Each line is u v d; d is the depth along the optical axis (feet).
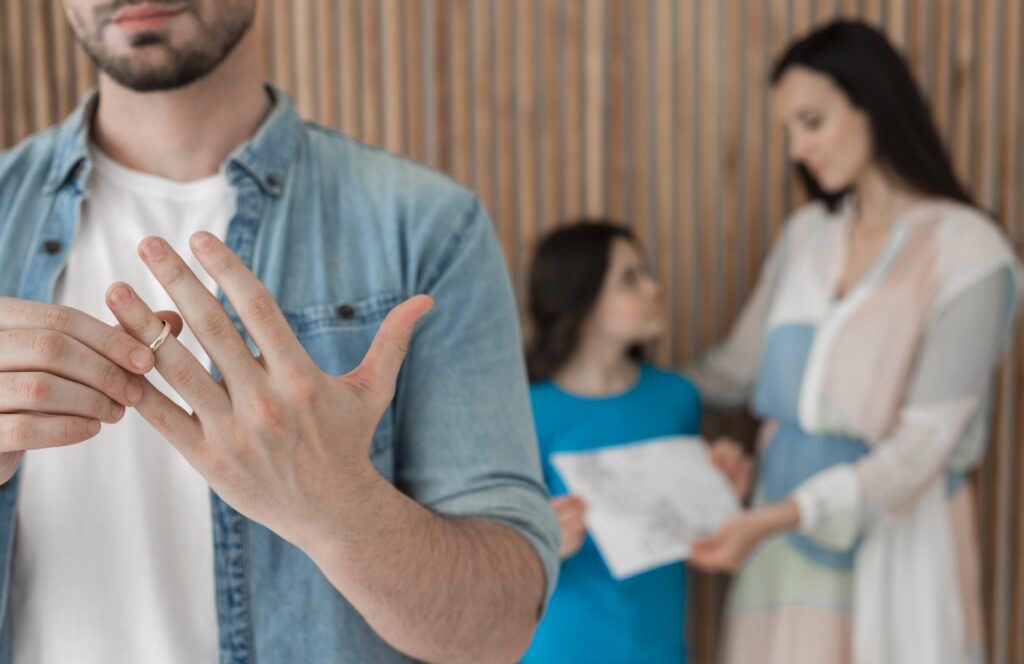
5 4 5.82
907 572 5.27
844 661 5.32
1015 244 6.02
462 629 2.22
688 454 5.57
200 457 1.88
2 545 2.30
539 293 5.69
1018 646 6.46
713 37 6.22
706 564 5.09
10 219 2.51
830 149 5.31
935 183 5.30
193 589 2.38
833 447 5.36
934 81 6.25
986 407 5.37
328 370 2.43
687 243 6.36
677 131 6.29
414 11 6.06
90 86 5.90
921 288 5.14
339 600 2.41
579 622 5.24
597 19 6.13
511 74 6.16
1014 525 6.44
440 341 2.46
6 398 1.81
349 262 2.52
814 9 6.24
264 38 6.04
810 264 5.66
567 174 6.24
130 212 2.52
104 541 2.37
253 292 1.83
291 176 2.56
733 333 6.19
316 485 1.93
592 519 5.11
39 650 2.34
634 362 6.01
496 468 2.42
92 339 1.83
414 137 6.12
